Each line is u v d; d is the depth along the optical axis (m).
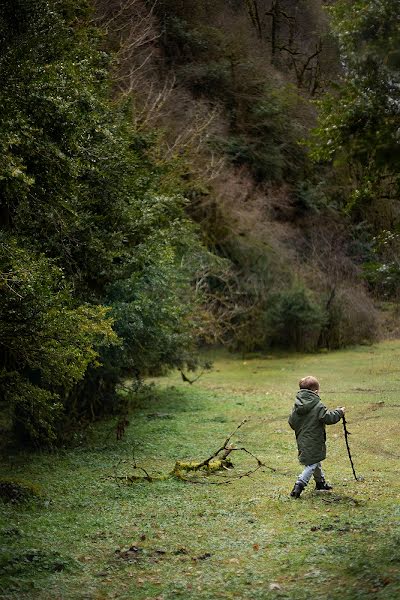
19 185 9.77
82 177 13.13
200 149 29.89
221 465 11.72
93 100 11.26
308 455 9.73
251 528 8.34
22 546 7.78
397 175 6.84
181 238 18.78
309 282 32.25
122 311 14.61
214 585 6.55
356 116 6.48
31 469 12.08
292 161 37.59
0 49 10.27
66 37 11.80
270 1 42.41
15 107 9.66
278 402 18.89
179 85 33.66
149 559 7.37
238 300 30.33
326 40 39.00
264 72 37.66
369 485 10.36
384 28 6.22
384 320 32.34
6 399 10.80
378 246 8.97
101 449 13.67
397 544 7.07
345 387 20.92
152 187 16.55
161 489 10.47
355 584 6.10
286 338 30.44
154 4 31.39
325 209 36.31
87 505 9.63
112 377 15.73
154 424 15.92
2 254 9.53
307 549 7.38
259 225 32.41
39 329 9.83
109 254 13.48
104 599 6.32
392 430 14.64
